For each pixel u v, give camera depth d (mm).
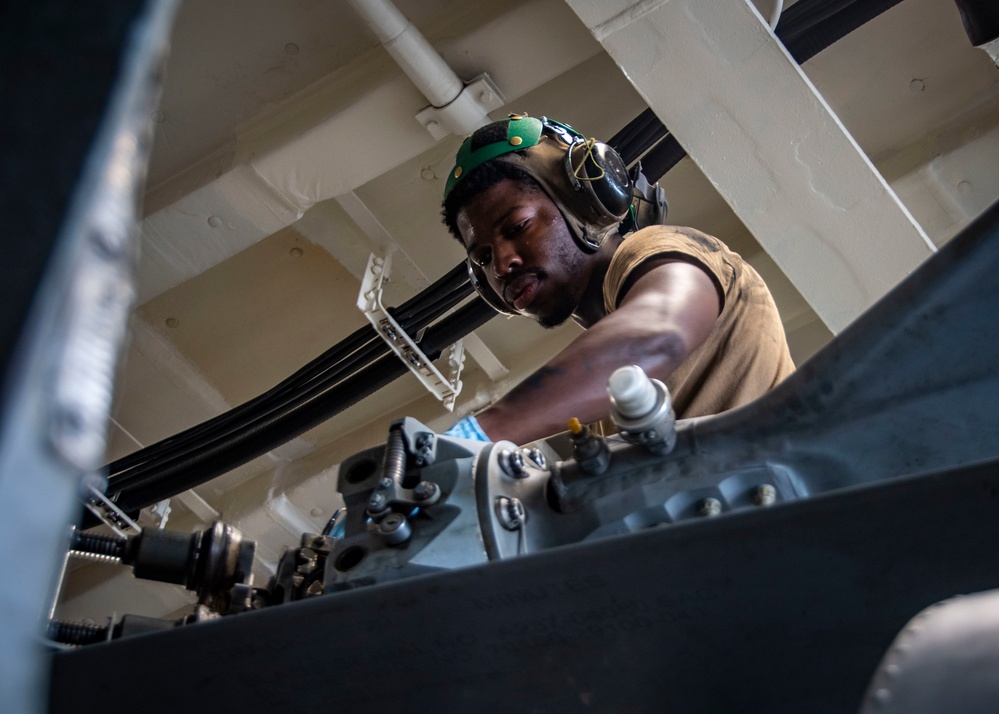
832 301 2947
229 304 4012
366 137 3326
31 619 228
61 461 237
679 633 562
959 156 3518
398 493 900
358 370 3451
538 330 4121
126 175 276
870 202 2768
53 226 250
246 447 3441
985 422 819
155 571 1098
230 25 3258
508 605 577
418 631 590
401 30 3064
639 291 1398
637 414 885
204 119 3465
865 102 3617
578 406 1227
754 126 2738
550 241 1753
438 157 3654
